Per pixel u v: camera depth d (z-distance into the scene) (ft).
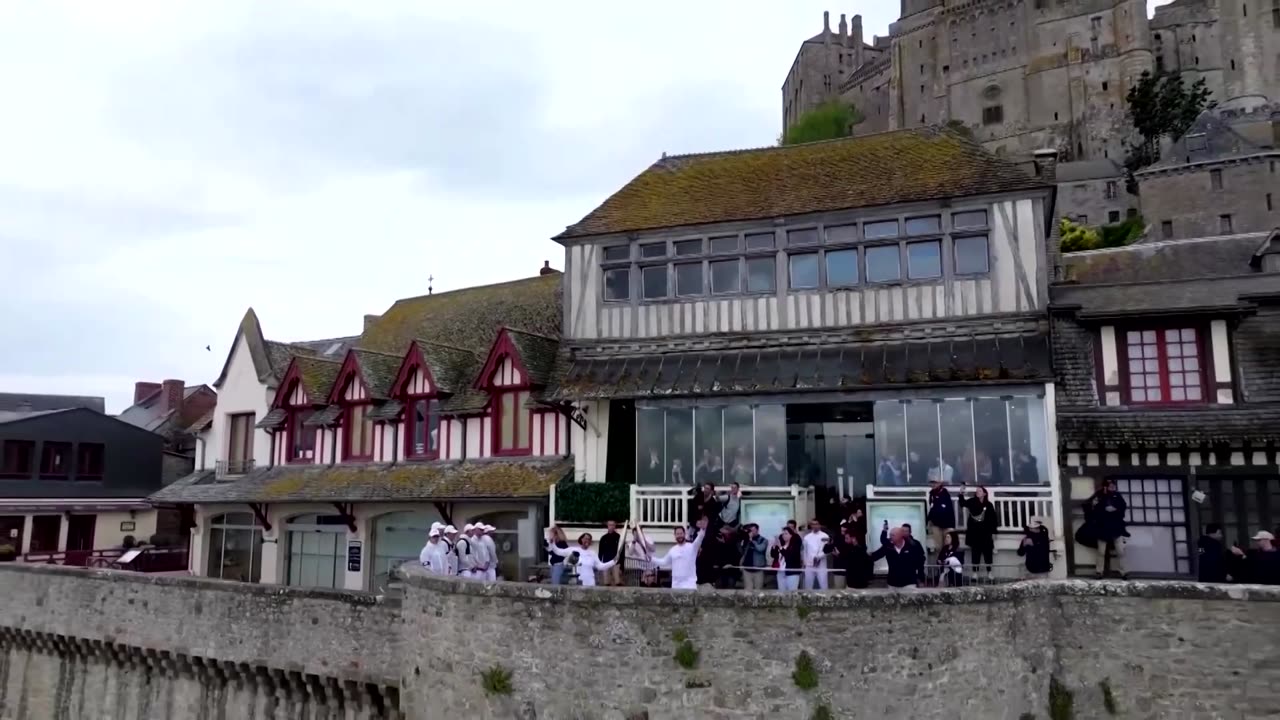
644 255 57.62
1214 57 224.53
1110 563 44.32
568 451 58.75
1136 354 47.91
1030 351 47.98
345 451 68.08
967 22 253.24
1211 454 43.93
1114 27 228.22
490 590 33.68
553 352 64.03
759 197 57.11
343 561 65.98
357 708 43.70
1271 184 141.79
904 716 30.40
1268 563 35.73
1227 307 45.85
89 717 57.00
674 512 51.67
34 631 60.75
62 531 93.86
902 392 49.08
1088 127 227.20
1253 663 33.27
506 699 32.73
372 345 81.35
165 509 104.01
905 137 58.70
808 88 307.58
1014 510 46.37
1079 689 35.04
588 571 39.91
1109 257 93.15
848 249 53.16
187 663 51.08
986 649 32.22
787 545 38.88
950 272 50.80
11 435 93.09
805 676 30.14
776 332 53.47
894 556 36.50
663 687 30.81
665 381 53.47
